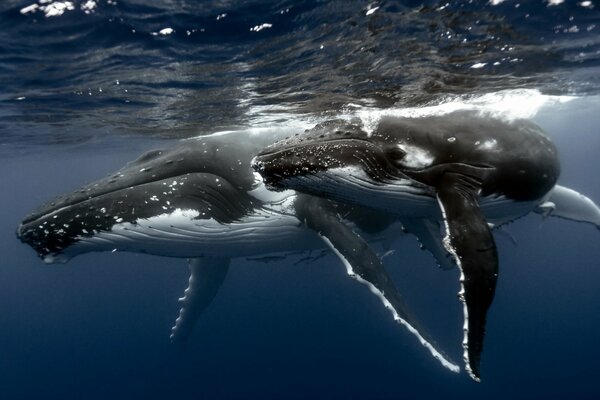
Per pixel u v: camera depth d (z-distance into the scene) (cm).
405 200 617
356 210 873
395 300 651
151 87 1127
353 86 1107
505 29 807
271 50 883
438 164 586
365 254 696
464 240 499
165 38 841
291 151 579
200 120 1513
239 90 1147
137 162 838
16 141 2116
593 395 2806
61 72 1009
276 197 788
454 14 743
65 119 1538
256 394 3198
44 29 812
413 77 1047
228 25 802
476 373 460
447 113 680
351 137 591
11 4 756
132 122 1580
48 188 5416
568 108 2067
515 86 1202
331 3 722
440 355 578
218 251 834
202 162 800
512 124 671
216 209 787
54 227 731
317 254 985
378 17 748
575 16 768
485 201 637
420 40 839
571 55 977
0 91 1158
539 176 670
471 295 469
